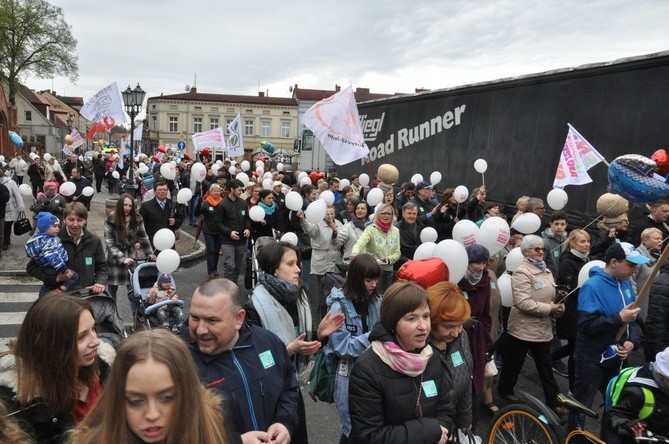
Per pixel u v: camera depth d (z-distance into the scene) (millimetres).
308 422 4816
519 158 9133
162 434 1646
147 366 1617
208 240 8758
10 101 50562
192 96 66688
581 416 4227
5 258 10289
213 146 17391
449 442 3383
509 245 6605
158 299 5301
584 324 4254
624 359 4227
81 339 2268
